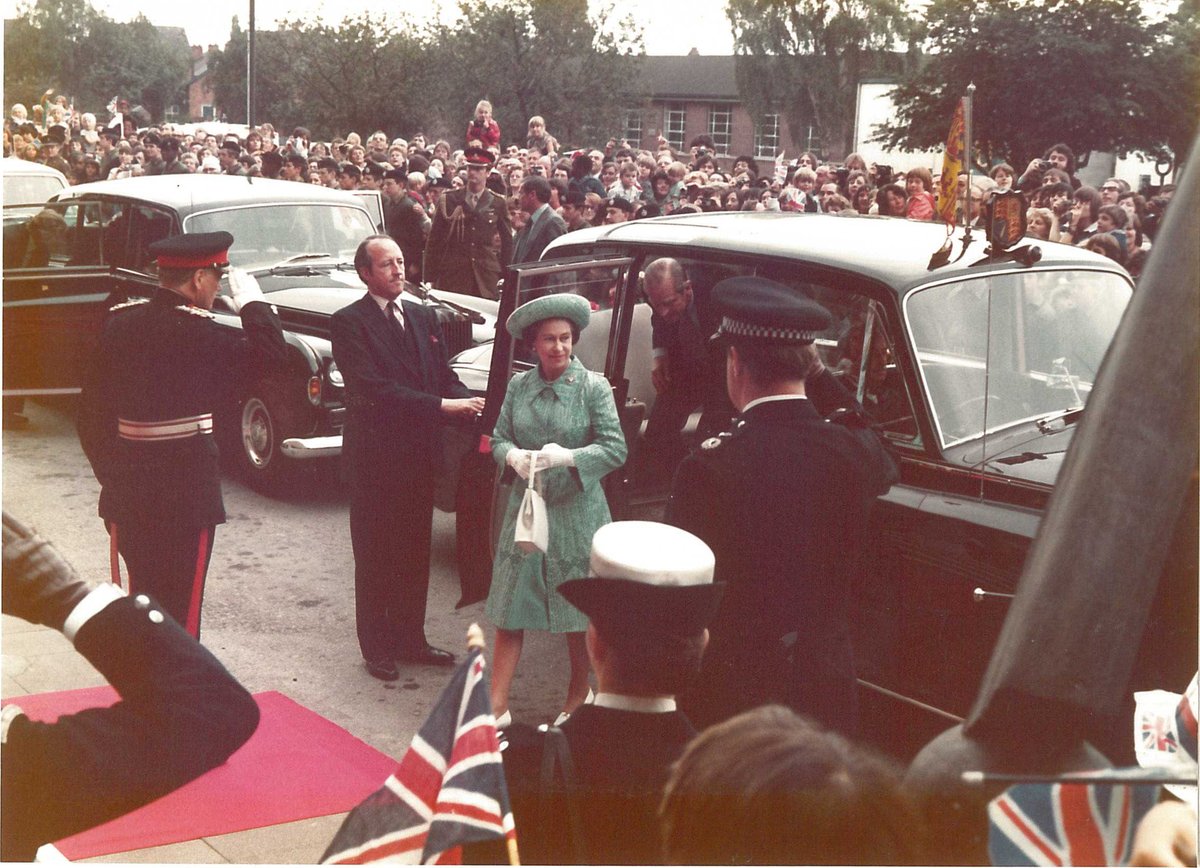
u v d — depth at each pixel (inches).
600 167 479.2
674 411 188.9
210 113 755.4
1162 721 81.7
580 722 74.4
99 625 60.6
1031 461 144.3
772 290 115.0
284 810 148.2
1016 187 291.0
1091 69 336.5
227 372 167.0
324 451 272.7
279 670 194.9
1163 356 64.5
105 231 317.4
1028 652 65.2
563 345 168.7
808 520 110.7
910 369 152.7
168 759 59.2
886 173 359.6
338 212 334.3
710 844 48.0
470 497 185.5
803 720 50.8
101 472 165.5
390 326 187.3
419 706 182.7
